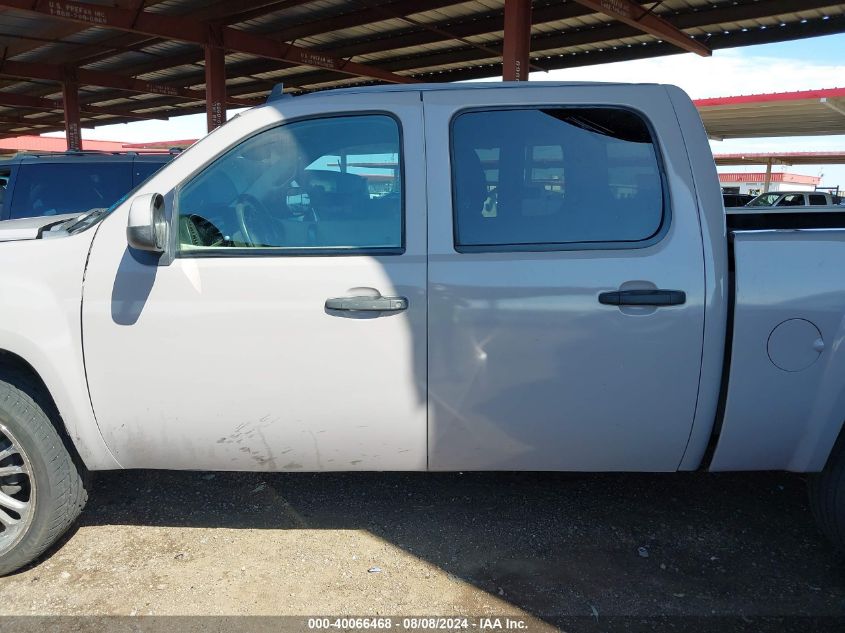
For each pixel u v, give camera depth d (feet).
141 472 12.11
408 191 8.59
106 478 11.87
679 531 10.03
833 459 8.54
